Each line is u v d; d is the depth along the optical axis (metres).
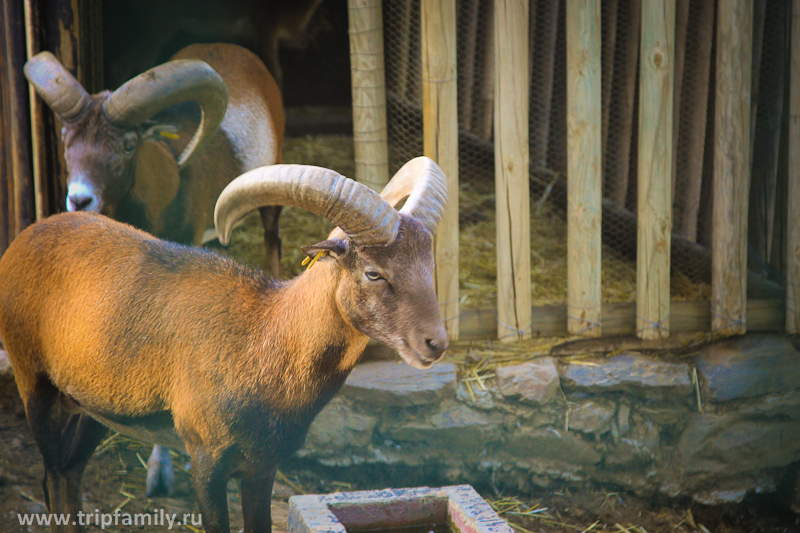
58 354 3.78
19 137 5.57
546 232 7.30
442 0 5.54
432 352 3.21
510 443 5.80
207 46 6.48
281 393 3.42
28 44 5.38
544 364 5.81
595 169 5.84
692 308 6.19
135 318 3.57
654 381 5.78
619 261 7.04
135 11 6.98
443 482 5.88
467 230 7.39
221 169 5.79
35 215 5.73
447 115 5.70
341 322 3.34
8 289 3.97
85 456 4.16
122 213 4.99
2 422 5.54
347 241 3.23
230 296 3.56
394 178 3.69
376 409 5.71
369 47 5.68
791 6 5.94
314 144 9.65
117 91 4.64
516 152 5.81
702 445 5.87
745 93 5.80
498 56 5.70
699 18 6.47
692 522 5.79
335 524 3.28
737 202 5.93
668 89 5.74
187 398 3.48
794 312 6.09
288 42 11.04
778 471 6.07
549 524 5.57
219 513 3.55
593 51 5.70
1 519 4.53
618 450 5.85
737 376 5.83
